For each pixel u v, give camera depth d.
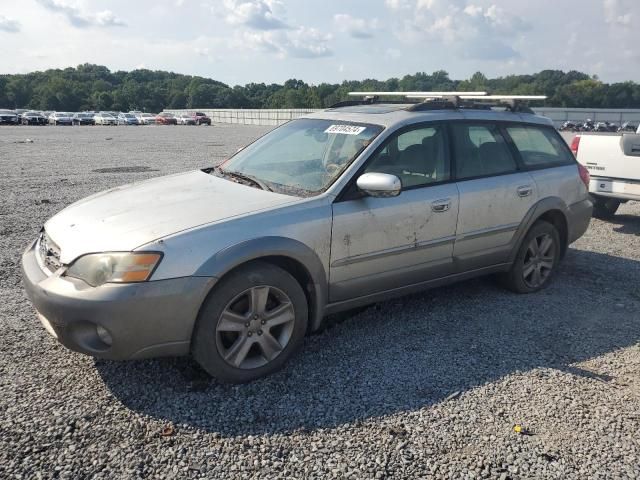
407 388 3.49
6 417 3.03
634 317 4.75
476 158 4.76
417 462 2.79
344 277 3.93
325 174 4.03
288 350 3.67
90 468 2.66
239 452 2.82
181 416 3.11
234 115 82.56
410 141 4.33
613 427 3.12
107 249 3.15
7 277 5.29
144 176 12.50
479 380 3.61
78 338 3.13
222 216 3.47
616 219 9.07
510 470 2.75
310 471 2.70
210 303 3.28
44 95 125.75
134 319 3.07
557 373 3.73
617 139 7.87
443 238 4.43
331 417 3.15
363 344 4.11
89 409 3.15
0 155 17.64
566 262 6.40
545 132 5.52
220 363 3.38
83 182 11.38
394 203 4.09
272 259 3.60
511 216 4.89
